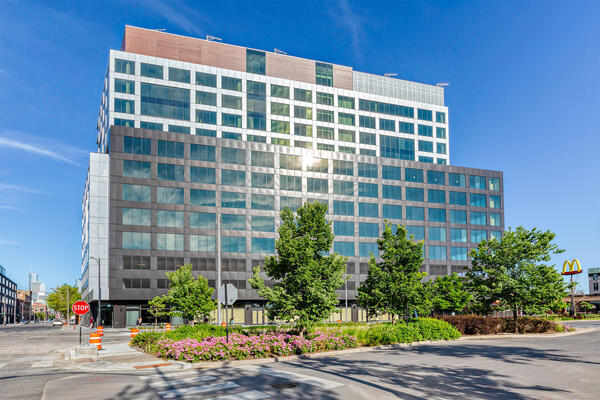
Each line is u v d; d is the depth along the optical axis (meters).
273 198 69.50
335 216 72.81
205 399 10.91
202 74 71.19
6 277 161.12
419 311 27.42
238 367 16.22
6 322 157.38
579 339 27.78
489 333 30.64
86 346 21.77
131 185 61.81
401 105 85.94
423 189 79.56
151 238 61.72
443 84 92.56
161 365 17.28
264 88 75.44
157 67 68.38
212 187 66.06
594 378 13.39
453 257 79.19
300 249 21.59
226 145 68.00
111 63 65.81
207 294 39.47
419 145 86.06
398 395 11.12
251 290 65.31
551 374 14.09
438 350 21.12
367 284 27.92
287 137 75.69
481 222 82.88
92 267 59.91
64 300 113.81
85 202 79.31
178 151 65.00
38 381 14.19
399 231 27.94
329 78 82.31
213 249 64.69
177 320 63.03
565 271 65.19
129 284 59.88
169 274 40.19
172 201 63.56
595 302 96.31
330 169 73.94
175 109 68.50
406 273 27.39
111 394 11.61
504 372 14.48
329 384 12.49
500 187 85.69
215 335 22.42
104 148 72.81
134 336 28.56
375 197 76.06
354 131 81.19
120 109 65.31
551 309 32.78
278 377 13.75
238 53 75.50
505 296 32.16
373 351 21.12
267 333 22.00
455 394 11.23
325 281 21.98
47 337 44.00
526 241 32.38
